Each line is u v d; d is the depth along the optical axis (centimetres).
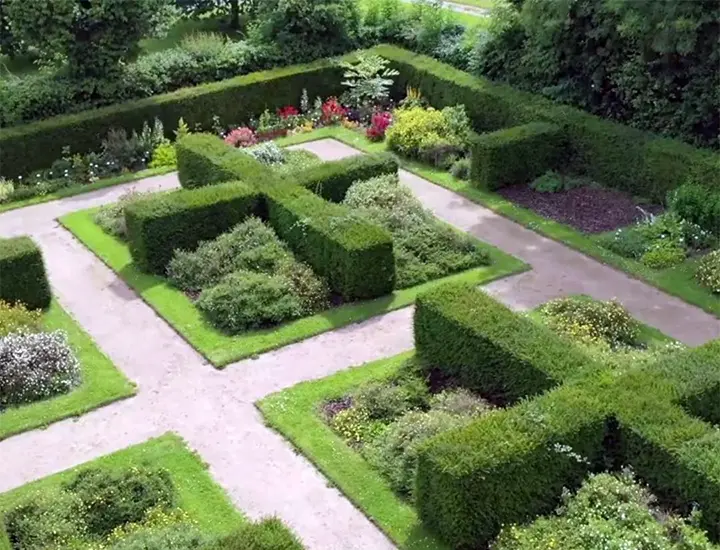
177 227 1731
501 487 1055
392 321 1562
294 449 1259
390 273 1630
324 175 1892
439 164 2200
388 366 1419
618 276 1694
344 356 1469
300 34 2583
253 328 1545
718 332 1509
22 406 1375
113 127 2312
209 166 1961
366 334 1527
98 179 2228
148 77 2383
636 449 1093
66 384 1411
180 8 3186
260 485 1197
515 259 1764
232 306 1555
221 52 2509
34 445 1295
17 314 1548
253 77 2484
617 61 2069
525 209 1973
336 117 2506
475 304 1370
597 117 2100
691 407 1164
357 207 1838
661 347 1438
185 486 1195
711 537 1026
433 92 2461
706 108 1892
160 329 1570
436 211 1988
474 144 2055
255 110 2494
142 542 1007
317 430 1288
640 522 1005
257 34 2595
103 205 2075
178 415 1345
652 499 1048
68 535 1080
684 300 1603
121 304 1655
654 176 1938
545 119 2150
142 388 1412
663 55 1927
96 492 1130
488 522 1062
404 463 1173
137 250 1748
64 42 2291
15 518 1107
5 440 1307
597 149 2048
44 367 1415
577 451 1099
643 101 2003
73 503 1114
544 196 2027
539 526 1042
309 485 1193
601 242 1806
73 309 1647
